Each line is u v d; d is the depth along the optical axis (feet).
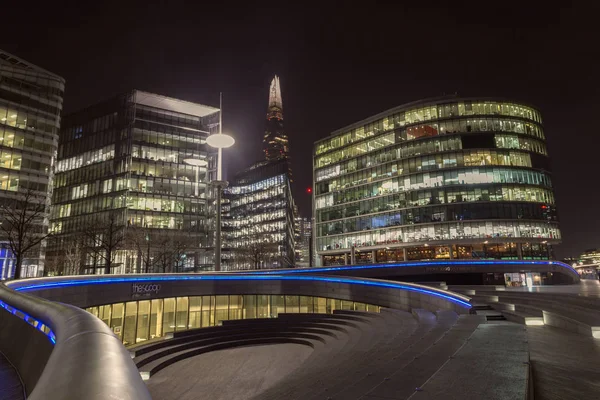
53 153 239.91
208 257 301.02
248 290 126.82
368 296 105.50
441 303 74.02
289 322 106.42
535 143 275.39
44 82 241.96
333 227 316.40
